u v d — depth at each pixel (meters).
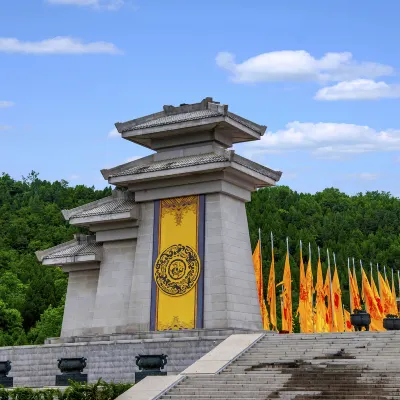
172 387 35.59
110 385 36.31
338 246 138.25
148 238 48.53
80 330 51.81
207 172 46.41
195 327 45.28
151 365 40.44
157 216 48.50
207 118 47.03
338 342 38.62
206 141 48.69
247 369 36.84
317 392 31.94
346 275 124.38
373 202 189.50
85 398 35.44
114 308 49.41
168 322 46.28
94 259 50.53
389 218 168.25
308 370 34.97
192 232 46.91
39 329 84.62
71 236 138.25
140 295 47.78
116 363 45.47
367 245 144.12
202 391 34.56
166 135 49.62
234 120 47.72
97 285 51.53
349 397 30.77
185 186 47.66
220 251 45.72
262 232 135.50
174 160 49.06
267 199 164.75
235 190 47.84
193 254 46.47
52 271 112.38
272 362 37.19
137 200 49.34
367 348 36.91
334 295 78.69
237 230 47.75
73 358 44.56
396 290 130.00
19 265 117.38
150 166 48.88
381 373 32.97
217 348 40.44
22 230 141.00
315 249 133.38
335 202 184.75
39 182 190.75
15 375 49.69
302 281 71.94
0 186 177.00
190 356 43.00
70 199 168.00
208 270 45.78
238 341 41.16
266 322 68.06
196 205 47.16
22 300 97.75
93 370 46.22
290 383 33.72
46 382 48.31
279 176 50.38
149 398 34.25
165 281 47.06
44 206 161.00
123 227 49.88
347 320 84.12
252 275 48.16
